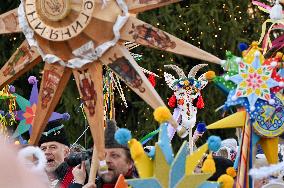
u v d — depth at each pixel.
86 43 6.75
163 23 17.78
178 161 4.93
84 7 6.68
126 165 7.27
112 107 8.88
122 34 6.70
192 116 9.54
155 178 4.92
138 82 6.66
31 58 7.18
